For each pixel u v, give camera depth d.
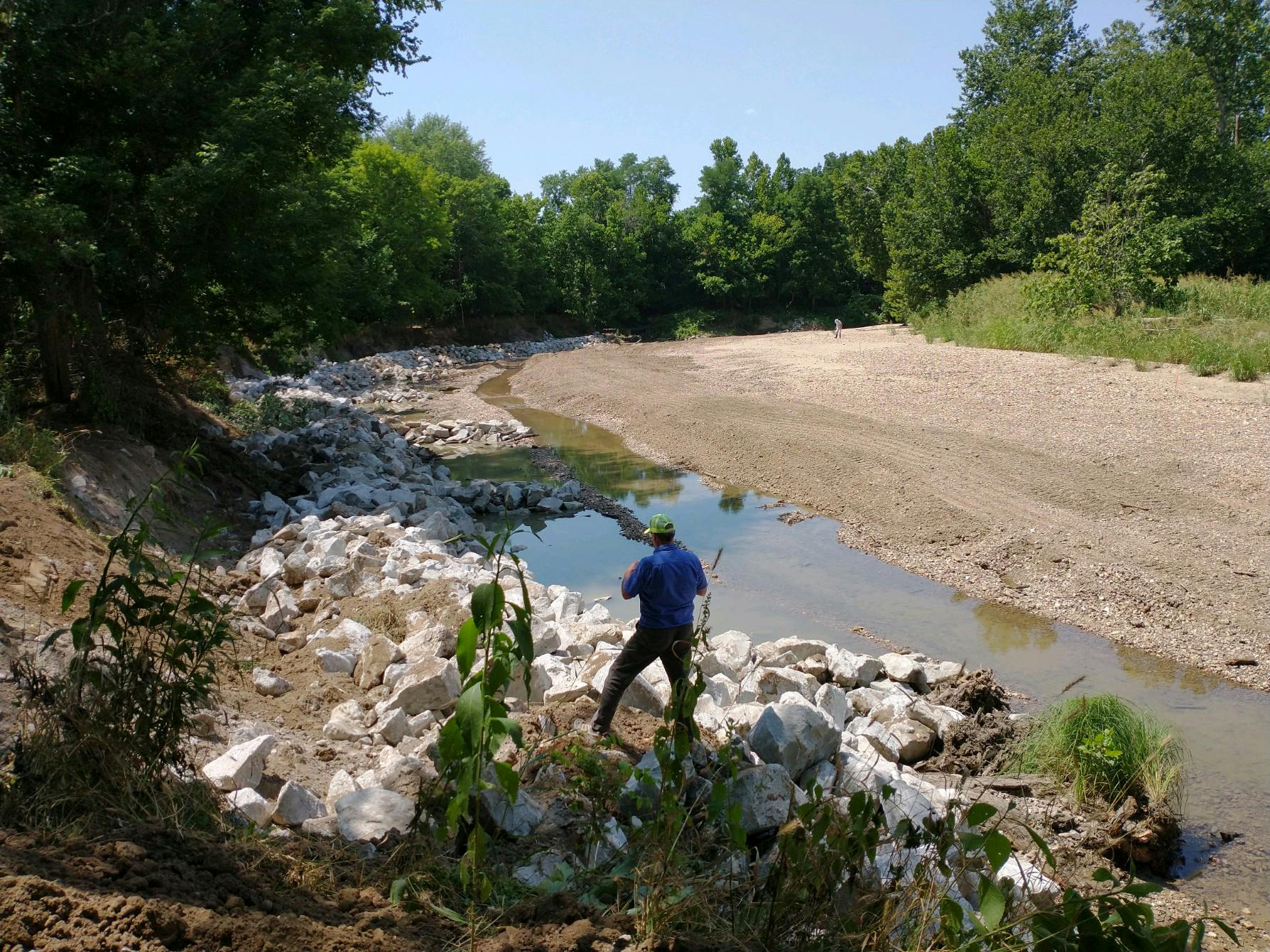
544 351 57.50
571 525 16.78
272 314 17.23
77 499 11.59
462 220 59.59
